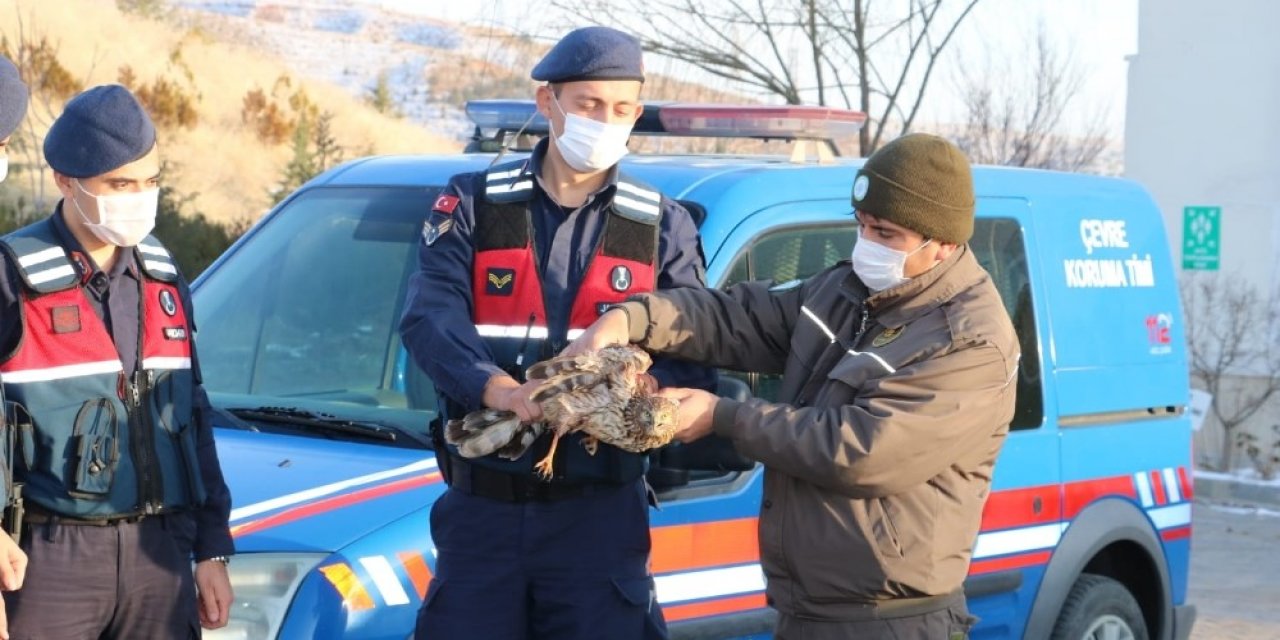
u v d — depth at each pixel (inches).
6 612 125.7
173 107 1125.7
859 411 127.6
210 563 137.4
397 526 147.0
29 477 126.3
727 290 163.0
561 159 141.4
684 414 130.3
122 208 127.7
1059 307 218.7
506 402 128.6
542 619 140.7
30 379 125.7
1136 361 231.3
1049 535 210.8
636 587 141.8
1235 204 538.9
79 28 1142.3
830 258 190.5
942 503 131.1
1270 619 331.3
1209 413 540.7
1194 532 446.6
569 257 141.7
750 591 171.9
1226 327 537.3
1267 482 508.1
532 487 136.8
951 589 133.7
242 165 1106.7
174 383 133.6
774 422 128.6
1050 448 211.6
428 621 139.6
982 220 211.5
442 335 136.1
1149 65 556.7
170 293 135.2
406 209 185.6
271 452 159.5
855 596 130.8
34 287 126.2
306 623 139.1
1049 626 211.2
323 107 1386.6
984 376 129.6
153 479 130.2
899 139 132.0
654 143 412.5
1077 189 230.5
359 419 165.8
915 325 131.8
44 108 916.0
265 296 185.2
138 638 132.1
